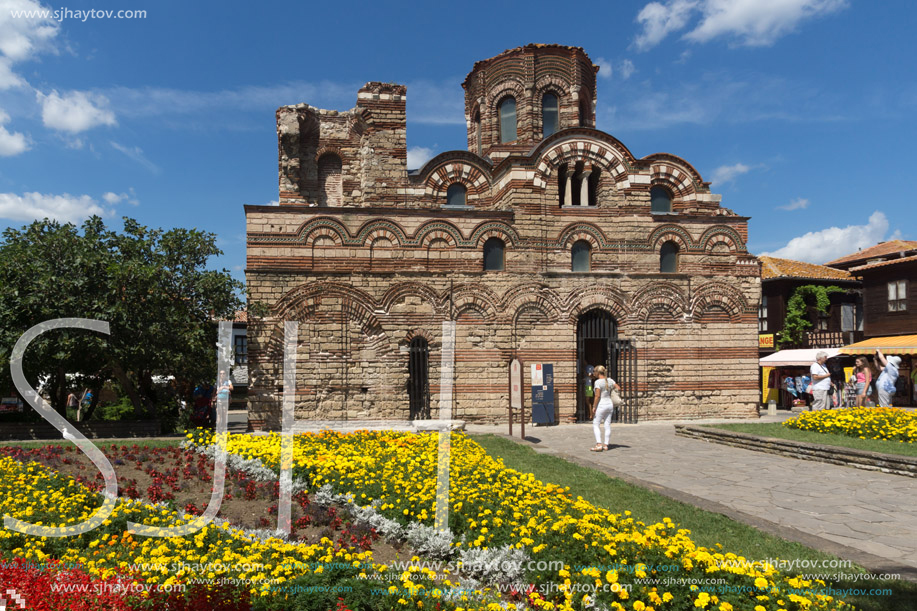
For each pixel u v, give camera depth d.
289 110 27.16
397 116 27.31
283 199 26.75
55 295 18.72
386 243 23.17
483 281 23.75
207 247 22.38
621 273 24.75
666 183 27.00
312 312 22.47
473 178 28.02
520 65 30.50
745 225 26.08
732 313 25.62
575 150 25.03
